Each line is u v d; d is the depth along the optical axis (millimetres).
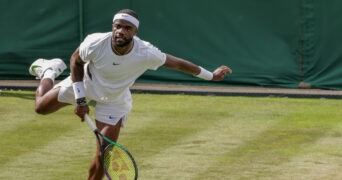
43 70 19266
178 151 21500
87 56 16094
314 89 33406
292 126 25328
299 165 20047
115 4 33812
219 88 33156
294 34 33375
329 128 25000
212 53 33750
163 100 30281
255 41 33562
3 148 21578
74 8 33906
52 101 17969
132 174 16344
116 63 16094
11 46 34094
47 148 21625
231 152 21469
